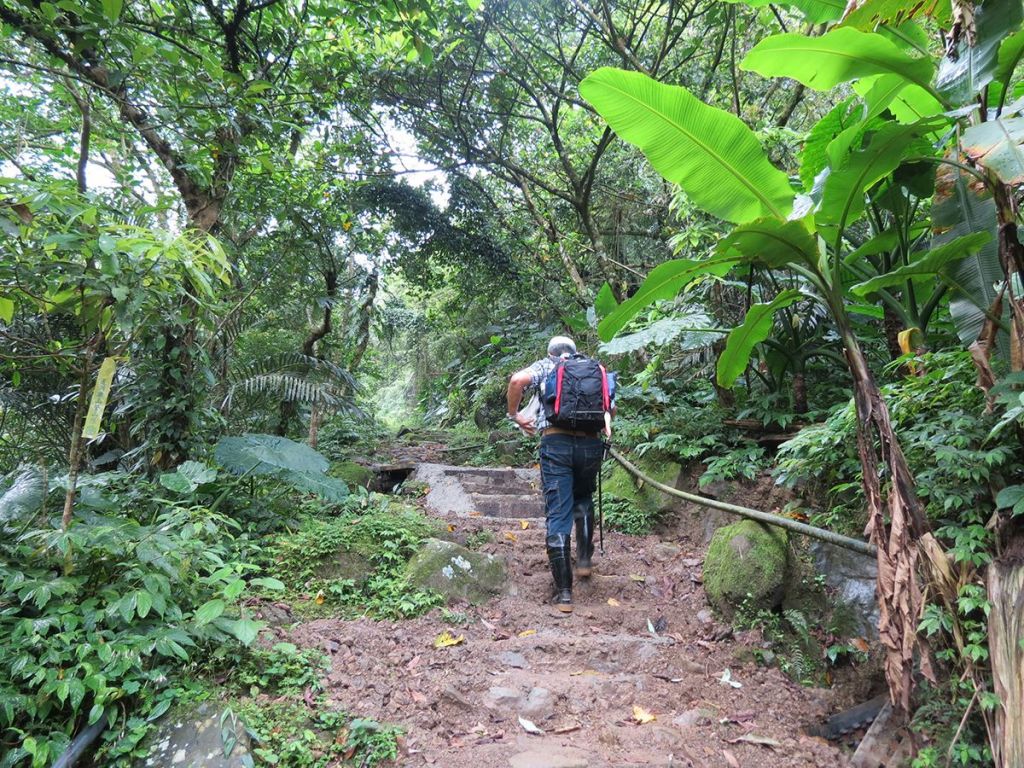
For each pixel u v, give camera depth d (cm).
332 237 804
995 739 217
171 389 421
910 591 240
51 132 500
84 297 271
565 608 364
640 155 925
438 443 946
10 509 301
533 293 1130
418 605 342
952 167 288
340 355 993
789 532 359
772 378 505
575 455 382
